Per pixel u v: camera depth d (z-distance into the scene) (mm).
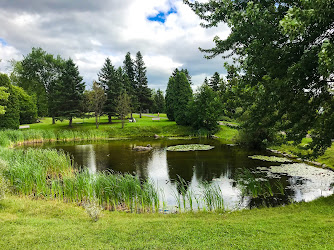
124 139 31906
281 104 6637
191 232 5207
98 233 5289
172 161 16609
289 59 5676
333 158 14008
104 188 8555
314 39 5375
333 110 7129
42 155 13281
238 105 7949
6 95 22688
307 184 10578
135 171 13953
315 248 4113
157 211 8023
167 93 45031
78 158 18266
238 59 8031
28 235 5082
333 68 4004
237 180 11500
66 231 5375
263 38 5816
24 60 48531
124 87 49250
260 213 7082
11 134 26688
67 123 43250
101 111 41062
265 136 19125
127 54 57531
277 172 12672
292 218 6039
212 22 7324
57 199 8953
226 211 7719
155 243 4660
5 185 8039
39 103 49750
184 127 37875
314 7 4172
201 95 35312
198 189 10398
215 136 32938
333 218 5793
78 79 38812
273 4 6078
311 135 8320
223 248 4328
